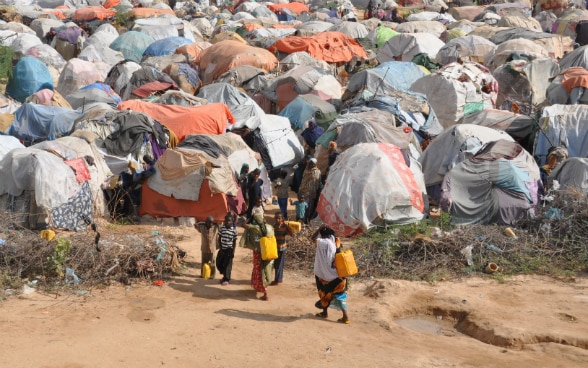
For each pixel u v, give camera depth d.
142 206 15.95
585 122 19.12
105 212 15.70
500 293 11.21
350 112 21.14
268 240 10.94
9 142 17.41
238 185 16.31
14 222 13.55
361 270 12.42
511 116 20.36
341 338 9.35
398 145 18.16
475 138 17.17
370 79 25.30
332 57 36.81
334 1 65.38
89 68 30.19
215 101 23.45
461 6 64.50
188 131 18.88
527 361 8.53
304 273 12.51
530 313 10.20
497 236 13.45
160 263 11.94
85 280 11.40
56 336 9.08
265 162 20.06
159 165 15.85
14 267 11.69
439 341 9.33
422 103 22.00
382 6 63.22
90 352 8.59
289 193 19.69
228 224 11.70
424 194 15.97
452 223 15.02
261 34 43.84
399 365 8.38
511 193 15.14
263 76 29.81
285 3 65.19
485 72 26.36
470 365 8.40
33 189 14.02
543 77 27.48
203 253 12.13
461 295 11.02
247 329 9.60
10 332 9.14
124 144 16.89
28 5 59.06
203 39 48.06
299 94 26.86
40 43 37.62
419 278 12.06
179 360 8.48
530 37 37.72
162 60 33.66
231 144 17.42
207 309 10.44
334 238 10.07
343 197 14.77
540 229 13.93
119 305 10.45
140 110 19.67
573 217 13.91
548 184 16.19
